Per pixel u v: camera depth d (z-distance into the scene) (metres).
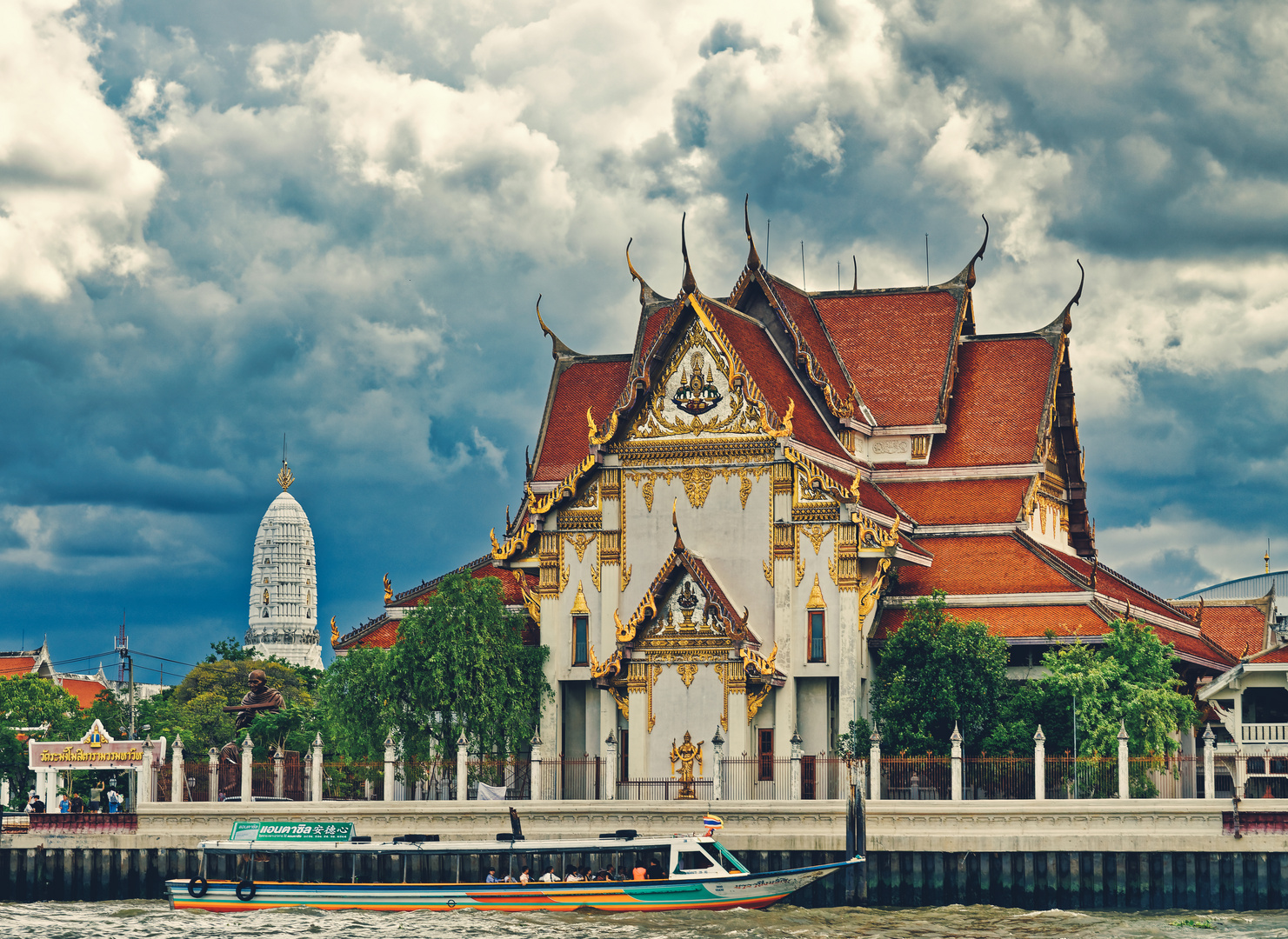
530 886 69.62
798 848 72.56
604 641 88.75
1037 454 97.25
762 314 99.56
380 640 96.62
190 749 135.88
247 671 184.38
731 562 87.50
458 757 79.12
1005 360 102.56
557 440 103.12
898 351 102.50
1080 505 104.62
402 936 64.94
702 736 83.94
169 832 78.69
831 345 103.75
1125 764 70.94
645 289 102.69
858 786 70.62
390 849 71.12
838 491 85.75
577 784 87.31
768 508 87.19
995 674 80.44
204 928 67.81
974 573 90.12
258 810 78.06
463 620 85.56
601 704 87.00
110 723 136.00
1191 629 100.06
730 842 73.31
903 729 78.88
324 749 90.00
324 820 77.38
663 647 84.94
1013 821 70.50
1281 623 129.75
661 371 89.75
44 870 79.25
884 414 100.25
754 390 87.94
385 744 80.19
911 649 81.75
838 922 67.25
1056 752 77.88
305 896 71.69
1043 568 89.31
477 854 71.44
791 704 84.81
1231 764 77.44
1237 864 68.25
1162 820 69.12
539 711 88.50
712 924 67.12
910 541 91.31
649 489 89.19
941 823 71.12
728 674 83.88
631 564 89.00
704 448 88.44
